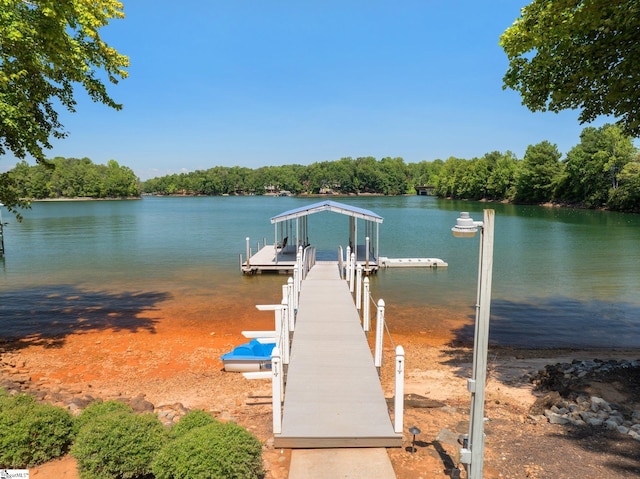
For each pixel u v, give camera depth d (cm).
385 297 1908
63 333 1380
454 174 12725
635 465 520
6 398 539
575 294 1927
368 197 15750
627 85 765
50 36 1020
